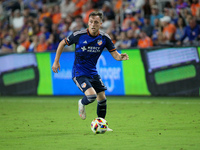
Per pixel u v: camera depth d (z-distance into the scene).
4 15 68.44
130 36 48.78
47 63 45.19
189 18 46.34
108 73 42.34
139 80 41.00
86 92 19.58
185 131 20.02
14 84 47.50
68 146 16.36
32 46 56.66
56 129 21.69
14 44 60.44
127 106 34.06
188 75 38.97
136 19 51.88
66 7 61.34
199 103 34.84
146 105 34.47
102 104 21.02
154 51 40.12
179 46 39.16
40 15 62.91
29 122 24.91
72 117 27.42
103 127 19.34
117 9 56.19
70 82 43.94
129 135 19.12
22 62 46.81
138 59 40.88
